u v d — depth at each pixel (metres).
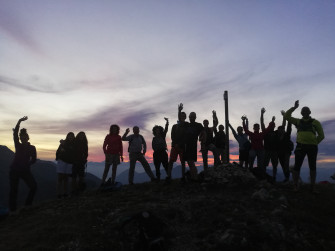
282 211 6.15
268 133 9.95
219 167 9.52
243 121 10.34
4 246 4.87
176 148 9.16
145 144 10.76
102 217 6.26
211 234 5.27
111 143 9.98
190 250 4.80
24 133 8.54
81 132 9.74
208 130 10.50
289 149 9.68
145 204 6.92
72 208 7.29
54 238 5.11
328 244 4.92
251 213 6.11
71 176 9.49
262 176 9.27
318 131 7.60
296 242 4.99
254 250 4.76
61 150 9.41
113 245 4.95
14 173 8.02
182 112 9.06
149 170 10.73
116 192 8.96
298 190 7.91
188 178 9.30
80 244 4.86
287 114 8.05
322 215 6.17
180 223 5.86
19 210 7.85
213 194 7.87
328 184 9.40
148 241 4.09
